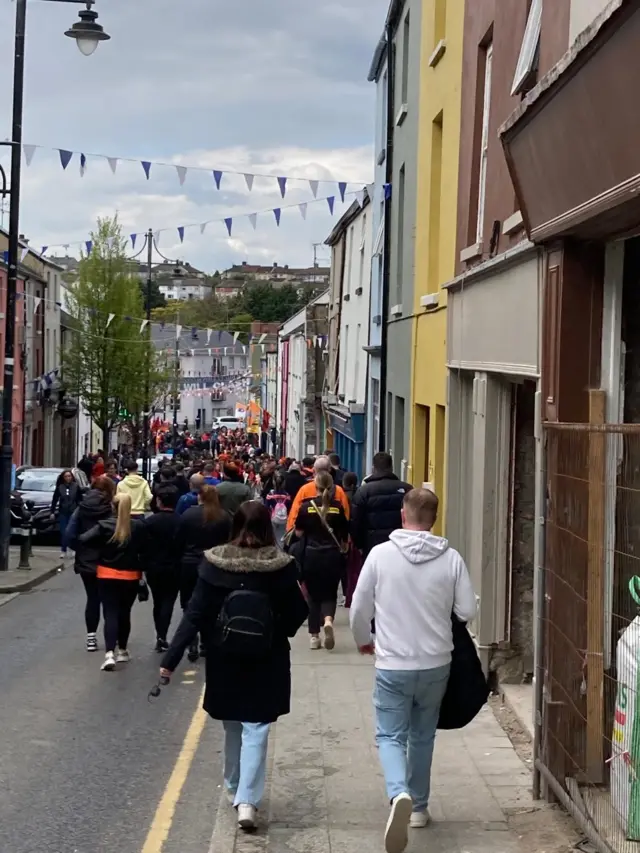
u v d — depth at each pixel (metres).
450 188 12.23
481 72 10.59
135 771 7.15
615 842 4.96
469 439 11.41
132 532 10.36
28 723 8.34
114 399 48.53
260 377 74.44
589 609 5.60
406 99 17.47
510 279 8.09
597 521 5.50
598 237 6.02
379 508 10.48
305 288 112.81
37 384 43.78
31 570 18.19
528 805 6.12
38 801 6.52
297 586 5.83
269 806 6.21
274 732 7.81
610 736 5.64
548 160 6.03
